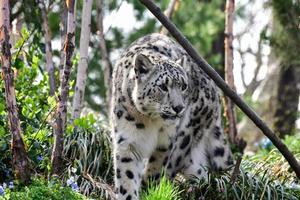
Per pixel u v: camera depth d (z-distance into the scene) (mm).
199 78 13289
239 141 17297
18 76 13266
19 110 12789
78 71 14859
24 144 11609
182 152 13250
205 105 13445
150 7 10680
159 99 11867
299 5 22062
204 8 28000
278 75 29047
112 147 13625
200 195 12836
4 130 12367
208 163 13789
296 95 29078
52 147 12969
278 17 22281
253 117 11375
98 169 13609
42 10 15578
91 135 14055
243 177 12766
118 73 12445
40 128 12594
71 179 11703
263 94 29156
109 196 12844
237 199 12555
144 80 11898
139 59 11867
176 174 13602
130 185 12133
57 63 22094
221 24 28109
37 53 13945
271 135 11570
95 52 24562
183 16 28031
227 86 11133
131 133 12156
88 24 14938
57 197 11008
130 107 12070
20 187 11430
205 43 28359
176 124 12266
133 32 27922
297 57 22672
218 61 28516
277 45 22766
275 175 13789
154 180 12648
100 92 24172
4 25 11547
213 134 13859
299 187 13188
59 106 12477
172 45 13211
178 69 12156
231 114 17391
